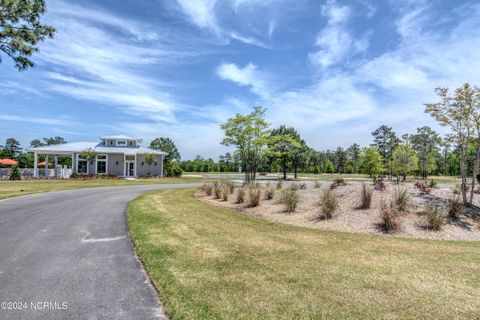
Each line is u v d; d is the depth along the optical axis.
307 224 8.34
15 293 3.80
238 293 3.82
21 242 6.27
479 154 9.77
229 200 12.98
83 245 6.11
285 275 4.46
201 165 65.06
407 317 3.26
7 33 11.98
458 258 5.37
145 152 35.97
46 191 17.70
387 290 3.96
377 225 7.92
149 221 8.56
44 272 4.56
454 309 3.45
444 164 59.25
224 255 5.43
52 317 3.20
